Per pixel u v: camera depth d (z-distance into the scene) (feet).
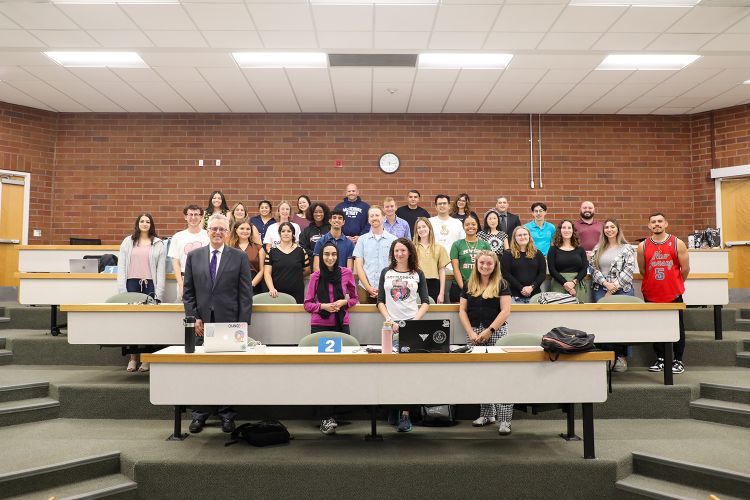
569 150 27.63
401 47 19.79
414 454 11.00
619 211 27.53
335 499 10.41
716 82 23.21
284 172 27.50
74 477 10.46
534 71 21.99
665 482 10.62
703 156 27.30
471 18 17.57
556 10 17.03
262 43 19.48
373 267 15.94
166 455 10.82
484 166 27.61
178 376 10.23
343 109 27.02
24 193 26.45
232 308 12.95
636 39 19.06
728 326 20.62
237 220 16.57
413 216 20.12
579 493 10.59
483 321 13.32
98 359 16.97
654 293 16.28
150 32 18.63
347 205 20.92
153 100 25.63
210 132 27.50
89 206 27.30
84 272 18.83
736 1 16.37
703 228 27.17
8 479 9.78
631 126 27.68
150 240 17.19
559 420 13.82
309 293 13.66
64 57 20.88
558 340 10.30
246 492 10.37
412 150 27.55
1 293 25.76
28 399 13.88
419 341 10.54
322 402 10.21
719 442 11.87
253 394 10.21
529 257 15.79
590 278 17.31
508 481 10.53
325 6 16.85
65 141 27.37
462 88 23.99
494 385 10.29
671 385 14.20
